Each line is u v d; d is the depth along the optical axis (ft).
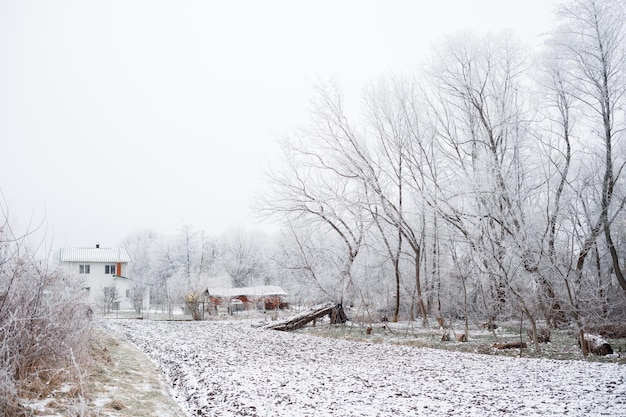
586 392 31.94
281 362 45.78
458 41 90.48
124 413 23.73
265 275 224.12
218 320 112.47
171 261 239.71
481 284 70.74
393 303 111.45
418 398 30.35
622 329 63.67
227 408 26.45
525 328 74.69
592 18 76.74
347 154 102.27
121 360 39.09
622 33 76.59
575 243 78.79
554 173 75.61
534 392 32.24
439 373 40.68
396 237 106.22
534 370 41.91
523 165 84.74
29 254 26.99
